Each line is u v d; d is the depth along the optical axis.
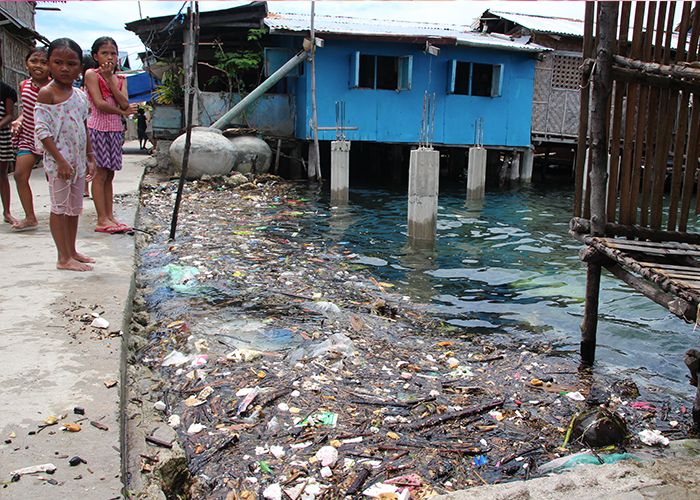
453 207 12.44
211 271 6.39
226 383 3.77
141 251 7.12
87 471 2.33
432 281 6.54
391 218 10.48
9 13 14.33
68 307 4.21
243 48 16.84
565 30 17.86
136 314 4.89
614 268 4.20
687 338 5.04
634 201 4.32
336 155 12.20
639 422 3.62
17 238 6.27
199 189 12.82
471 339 4.88
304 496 2.68
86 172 5.67
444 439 3.28
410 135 16.27
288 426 3.29
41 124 4.68
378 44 15.59
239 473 2.85
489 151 19.03
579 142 4.40
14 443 2.49
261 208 11.09
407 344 4.67
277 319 5.00
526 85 16.98
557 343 4.88
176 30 15.69
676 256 4.03
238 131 15.07
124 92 6.69
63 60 4.62
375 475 2.88
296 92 16.14
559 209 12.45
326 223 9.80
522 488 2.62
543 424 3.53
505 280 6.67
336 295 5.81
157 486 2.59
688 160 4.30
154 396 3.59
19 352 3.42
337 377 3.95
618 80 4.11
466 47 16.25
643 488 2.64
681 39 4.21
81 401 2.89
